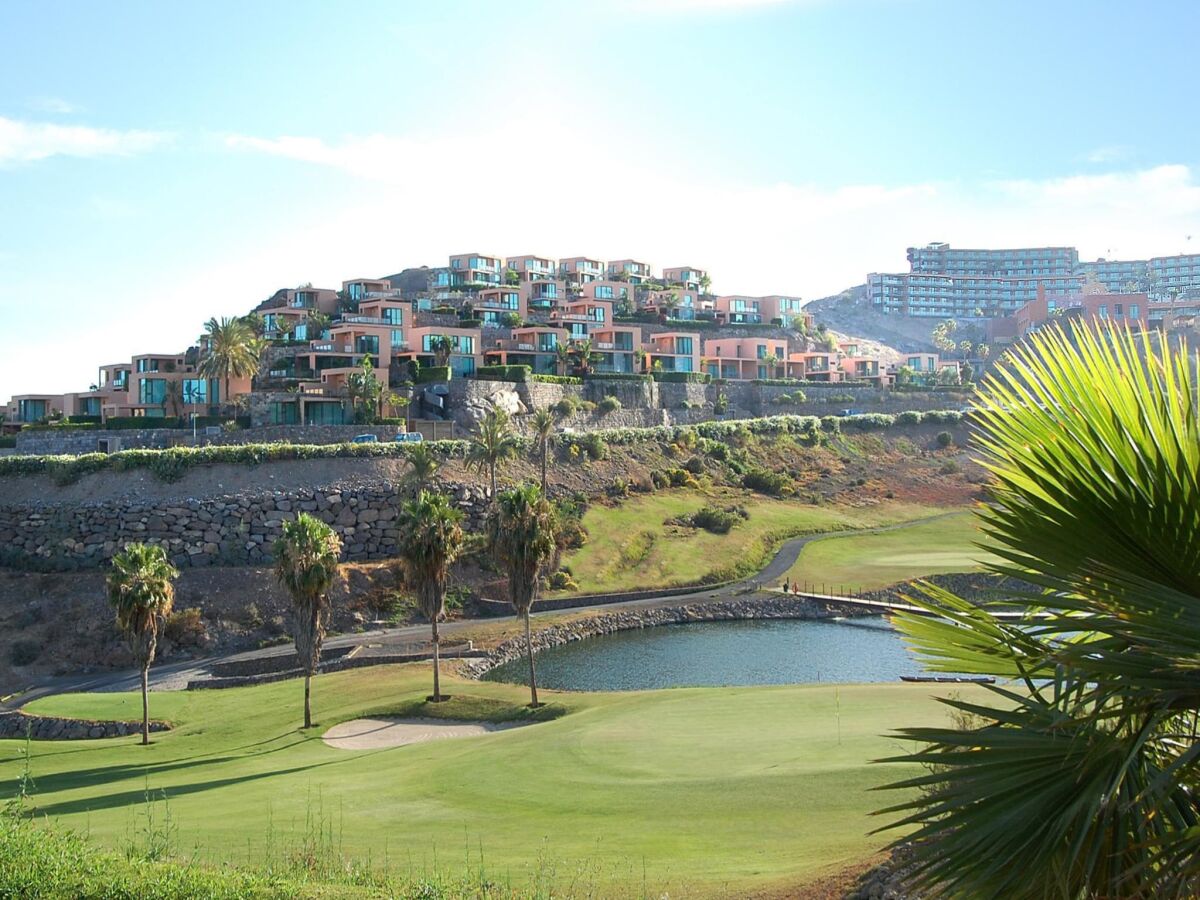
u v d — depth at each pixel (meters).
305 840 21.80
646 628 75.31
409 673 57.66
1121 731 7.19
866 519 109.00
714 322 180.75
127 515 79.50
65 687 62.84
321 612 47.72
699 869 18.25
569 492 100.00
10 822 23.03
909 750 26.80
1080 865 6.97
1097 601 7.21
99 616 70.19
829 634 70.69
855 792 22.84
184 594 73.75
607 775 28.33
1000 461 7.83
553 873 18.62
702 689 45.78
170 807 29.75
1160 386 7.01
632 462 110.75
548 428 98.00
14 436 106.75
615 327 148.38
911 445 135.12
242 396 107.38
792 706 37.44
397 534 85.56
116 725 48.38
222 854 22.02
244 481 83.94
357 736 44.03
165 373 113.62
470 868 19.41
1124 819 6.93
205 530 80.56
